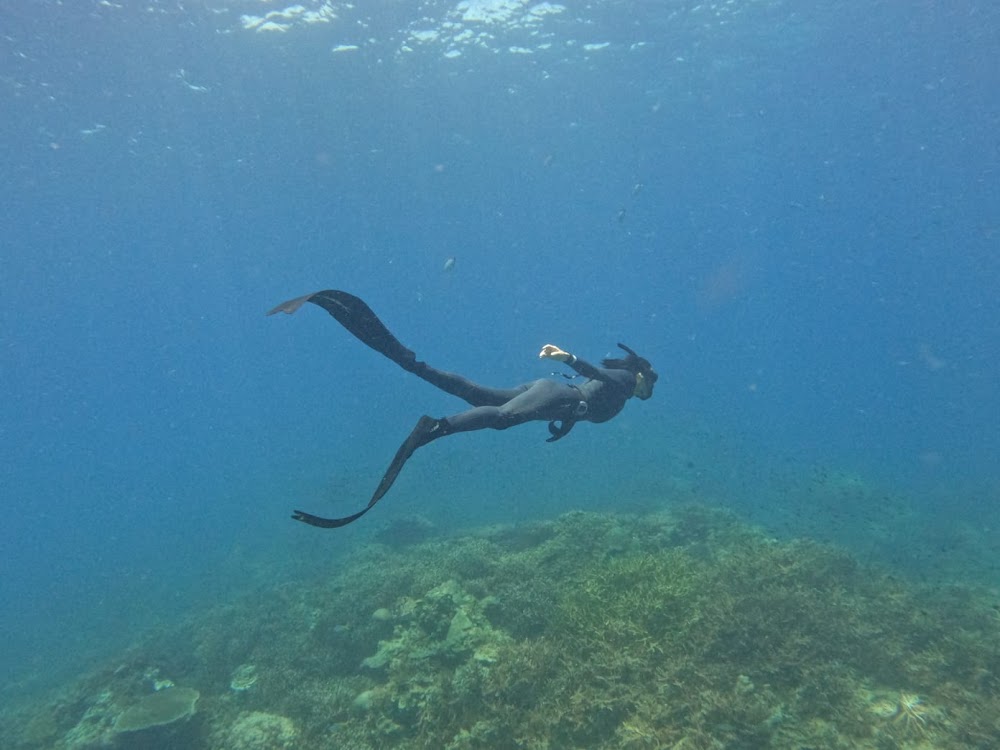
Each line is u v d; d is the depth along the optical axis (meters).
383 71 27.59
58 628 19.91
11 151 27.67
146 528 35.97
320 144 35.62
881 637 7.29
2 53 20.06
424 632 8.84
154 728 8.33
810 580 8.69
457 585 9.53
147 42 21.17
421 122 35.22
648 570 8.32
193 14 20.20
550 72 30.73
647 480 24.41
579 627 7.66
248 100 27.67
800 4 25.70
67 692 12.19
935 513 18.62
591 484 24.83
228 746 8.05
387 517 22.81
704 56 30.53
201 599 18.50
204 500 40.88
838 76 34.12
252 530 27.25
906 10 26.20
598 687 6.62
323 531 23.33
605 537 11.71
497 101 33.66
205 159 34.28
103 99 24.62
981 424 42.66
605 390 4.82
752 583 8.27
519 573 10.26
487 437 38.81
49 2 18.09
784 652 6.64
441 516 21.64
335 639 10.34
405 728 7.29
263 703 9.37
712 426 39.72
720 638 6.97
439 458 32.78
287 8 21.22
